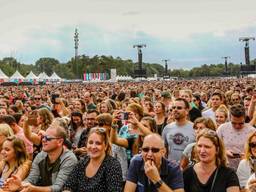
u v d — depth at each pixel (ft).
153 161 14.51
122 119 25.25
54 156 17.80
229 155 21.38
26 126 24.13
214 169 14.84
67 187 16.02
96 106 43.09
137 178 14.98
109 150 16.30
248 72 259.80
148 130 21.94
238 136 22.29
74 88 136.36
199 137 15.06
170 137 23.75
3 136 21.45
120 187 15.67
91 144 15.84
